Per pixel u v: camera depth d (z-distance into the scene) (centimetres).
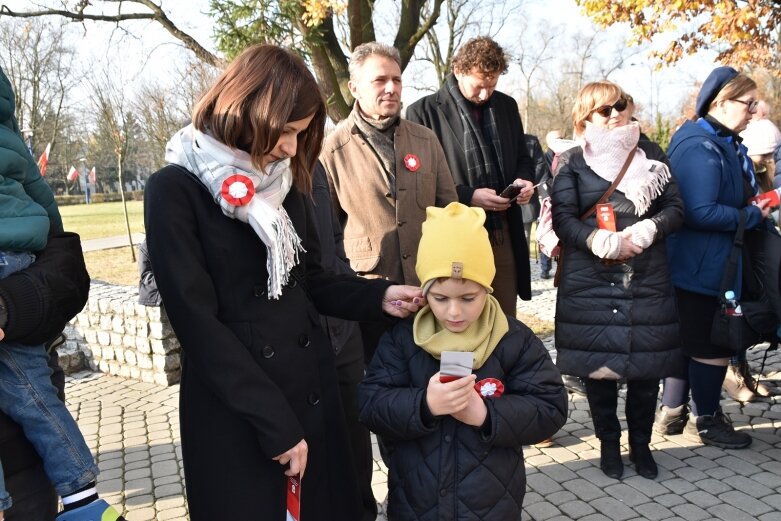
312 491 179
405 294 200
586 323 313
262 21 866
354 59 289
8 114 171
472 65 332
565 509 298
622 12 913
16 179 168
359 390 205
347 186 291
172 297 156
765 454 340
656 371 305
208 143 159
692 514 288
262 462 166
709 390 349
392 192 289
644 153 318
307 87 158
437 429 191
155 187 161
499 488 190
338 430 188
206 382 157
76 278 174
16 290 154
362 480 241
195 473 169
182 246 157
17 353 163
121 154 1348
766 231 329
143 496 333
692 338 344
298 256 176
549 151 749
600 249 296
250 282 167
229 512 165
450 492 188
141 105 1369
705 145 328
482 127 352
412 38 1211
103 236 1888
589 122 321
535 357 199
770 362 483
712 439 351
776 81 2580
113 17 1185
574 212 319
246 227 166
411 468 193
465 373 171
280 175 169
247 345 166
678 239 343
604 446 331
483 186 345
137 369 528
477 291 187
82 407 472
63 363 549
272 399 157
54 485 165
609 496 307
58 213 189
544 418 190
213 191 158
